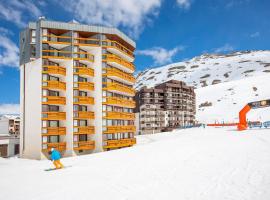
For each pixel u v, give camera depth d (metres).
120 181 15.85
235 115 158.38
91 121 48.22
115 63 51.34
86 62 48.25
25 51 46.22
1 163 35.62
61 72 45.03
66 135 44.81
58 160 24.11
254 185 11.95
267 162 17.03
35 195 13.88
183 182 14.17
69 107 45.09
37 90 43.53
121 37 52.84
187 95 131.12
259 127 64.06
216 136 45.78
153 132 113.50
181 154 25.44
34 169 25.05
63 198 12.84
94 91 49.06
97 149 47.50
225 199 10.48
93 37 50.19
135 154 29.56
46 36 45.00
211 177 14.66
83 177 18.19
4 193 14.85
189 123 130.00
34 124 43.28
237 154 22.12
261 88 194.12
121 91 52.84
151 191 12.91
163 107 120.31
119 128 51.59
